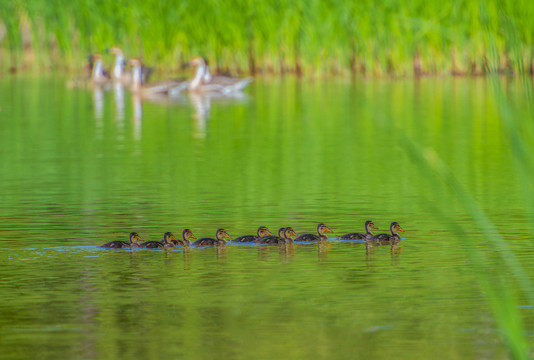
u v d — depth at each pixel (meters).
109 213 19.48
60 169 25.86
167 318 12.05
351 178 24.03
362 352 10.84
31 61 58.66
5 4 51.78
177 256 15.46
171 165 26.53
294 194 21.77
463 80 49.78
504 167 25.77
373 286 13.48
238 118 38.28
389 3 47.69
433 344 11.05
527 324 11.64
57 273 14.24
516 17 43.12
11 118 37.97
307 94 46.16
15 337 11.33
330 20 49.06
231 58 53.78
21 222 18.42
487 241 16.47
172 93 50.22
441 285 13.51
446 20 47.53
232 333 11.46
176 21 51.00
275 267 14.64
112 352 10.82
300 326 11.72
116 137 32.66
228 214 19.39
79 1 51.94
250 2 49.84
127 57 56.69
